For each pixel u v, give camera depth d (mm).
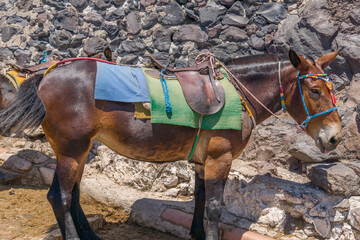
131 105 3086
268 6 5418
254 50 5426
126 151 3230
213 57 3391
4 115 2939
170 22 5664
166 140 3162
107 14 5957
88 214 4172
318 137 3350
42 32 6145
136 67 3342
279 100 3484
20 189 5051
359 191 3758
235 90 3270
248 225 3830
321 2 5031
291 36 5160
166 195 4547
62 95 3021
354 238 3572
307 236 3693
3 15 6430
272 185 3893
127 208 4391
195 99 3121
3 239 3449
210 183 3223
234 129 3195
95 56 3439
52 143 3127
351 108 4473
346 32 4934
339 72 4969
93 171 5152
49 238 3432
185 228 3936
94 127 3080
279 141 4594
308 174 3875
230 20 5473
